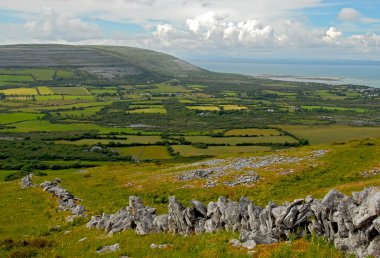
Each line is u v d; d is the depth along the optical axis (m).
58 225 43.78
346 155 68.38
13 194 67.19
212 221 28.00
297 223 21.81
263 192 54.38
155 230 31.19
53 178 84.75
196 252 22.48
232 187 58.56
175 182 66.38
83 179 82.94
